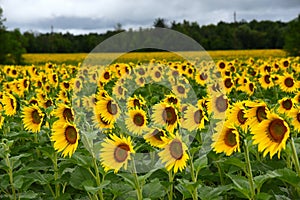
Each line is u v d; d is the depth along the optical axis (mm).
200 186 4227
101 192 4266
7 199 5086
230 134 3701
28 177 5121
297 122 3695
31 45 80188
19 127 7465
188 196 4242
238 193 4383
